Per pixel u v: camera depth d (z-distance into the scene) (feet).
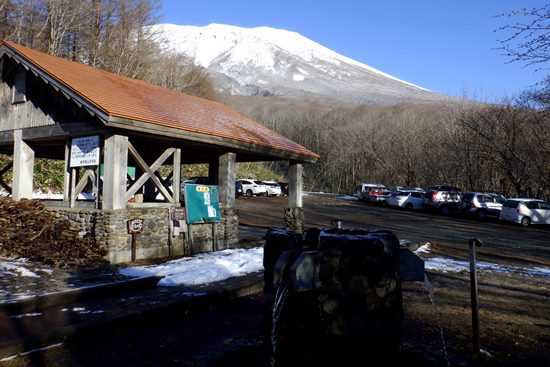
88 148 35.27
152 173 35.91
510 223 85.20
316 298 13.53
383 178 191.42
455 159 132.57
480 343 17.85
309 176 233.96
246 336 17.84
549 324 21.34
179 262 32.63
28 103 39.22
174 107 41.04
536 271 37.29
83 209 33.86
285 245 15.80
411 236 57.82
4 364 15.29
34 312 20.67
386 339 13.37
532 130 96.94
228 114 52.01
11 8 85.20
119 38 107.86
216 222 40.50
